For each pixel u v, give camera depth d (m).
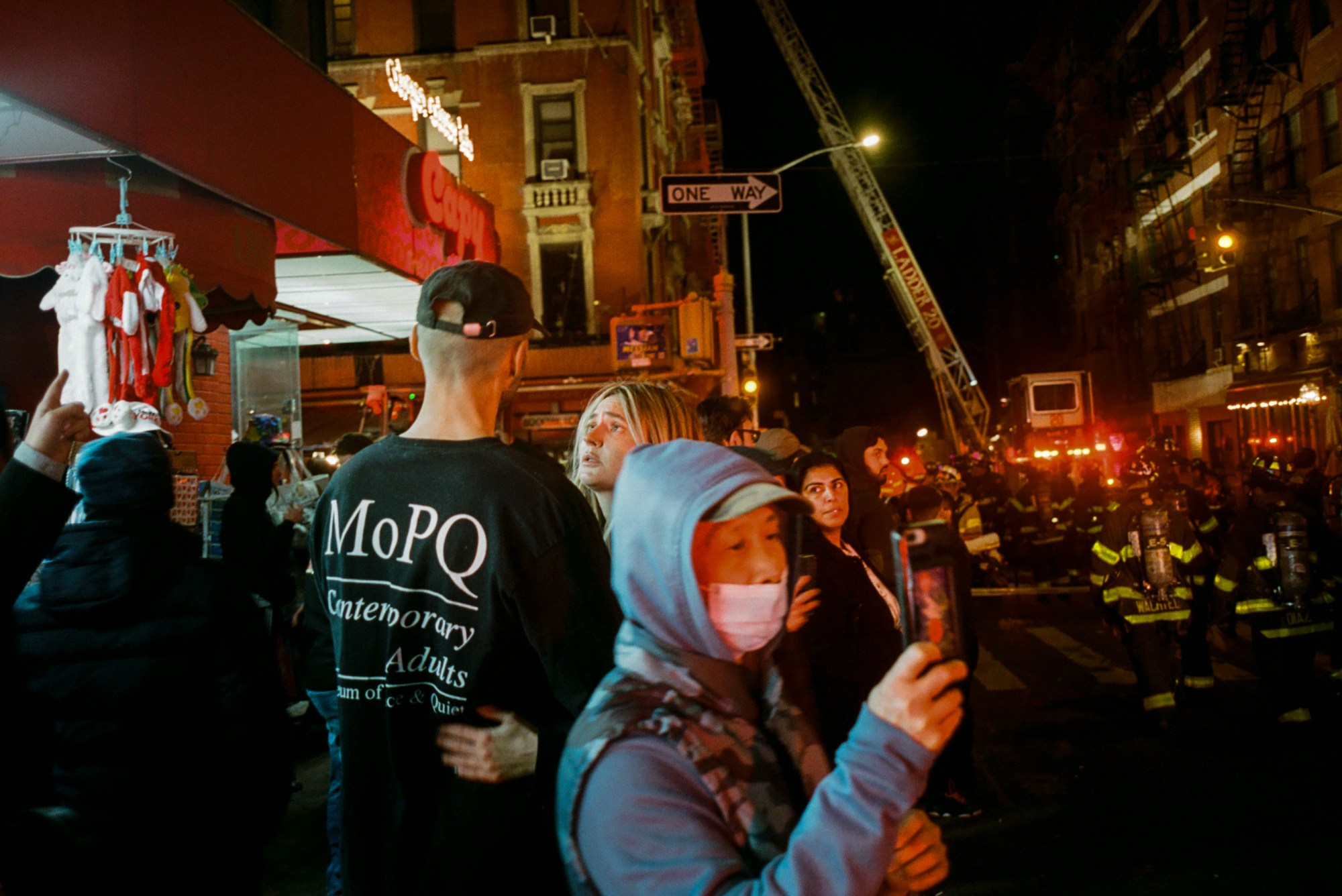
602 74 27.44
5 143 5.60
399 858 2.27
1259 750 7.21
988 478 20.33
